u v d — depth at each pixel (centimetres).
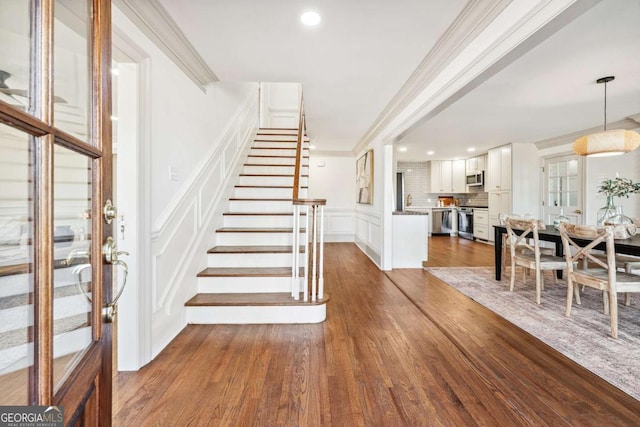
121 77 186
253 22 211
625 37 234
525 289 366
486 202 826
